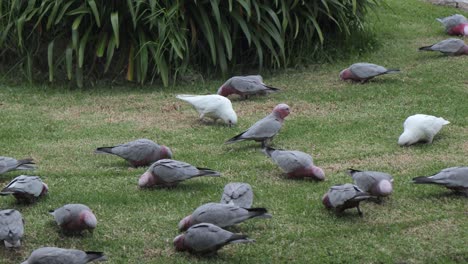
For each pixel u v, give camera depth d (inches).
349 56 609.0
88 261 298.8
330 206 357.7
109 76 561.9
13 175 398.3
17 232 313.4
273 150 402.3
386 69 547.2
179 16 561.0
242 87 517.3
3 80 556.1
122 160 424.5
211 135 460.4
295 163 391.9
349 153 430.9
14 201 370.9
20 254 322.0
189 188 386.3
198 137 456.8
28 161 388.8
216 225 323.9
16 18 555.2
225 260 319.3
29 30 566.6
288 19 581.3
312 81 562.6
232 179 398.0
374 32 653.9
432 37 659.4
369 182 366.3
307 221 352.2
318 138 453.4
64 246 328.8
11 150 434.3
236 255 323.6
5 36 549.3
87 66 562.6
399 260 322.0
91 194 376.8
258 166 414.9
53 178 397.4
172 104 515.8
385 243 333.7
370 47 621.0
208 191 382.0
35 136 458.3
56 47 564.4
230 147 442.9
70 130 467.8
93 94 536.4
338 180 395.2
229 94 522.9
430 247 331.0
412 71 572.4
